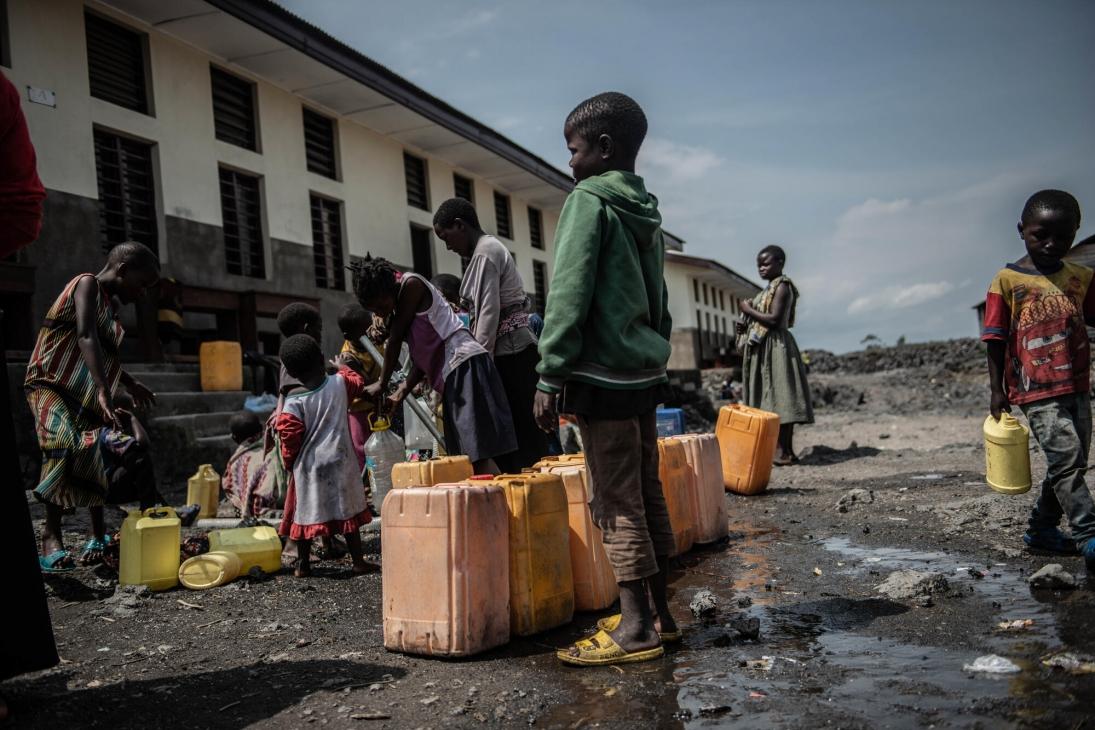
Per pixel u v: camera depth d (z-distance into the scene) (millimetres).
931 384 21078
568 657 2943
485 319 4902
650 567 2965
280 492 6105
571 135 3191
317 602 4086
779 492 6777
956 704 2268
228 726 2490
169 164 12383
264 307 12352
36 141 10367
